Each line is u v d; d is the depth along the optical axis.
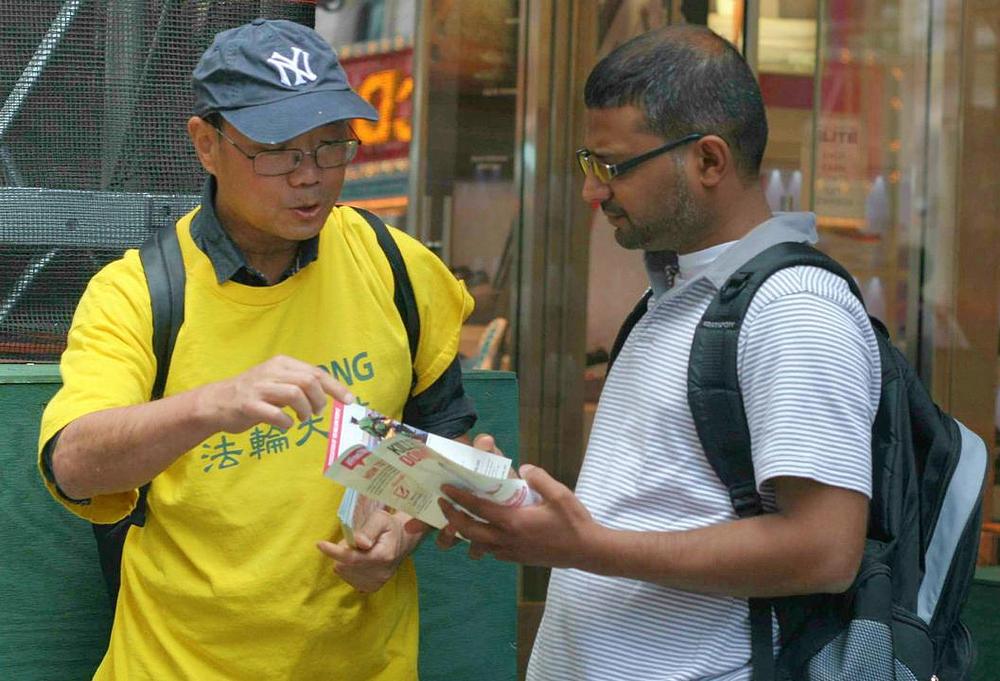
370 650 2.16
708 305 1.96
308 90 1.94
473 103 5.38
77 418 1.89
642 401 2.01
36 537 2.40
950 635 2.12
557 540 1.82
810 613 1.95
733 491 1.91
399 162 5.38
